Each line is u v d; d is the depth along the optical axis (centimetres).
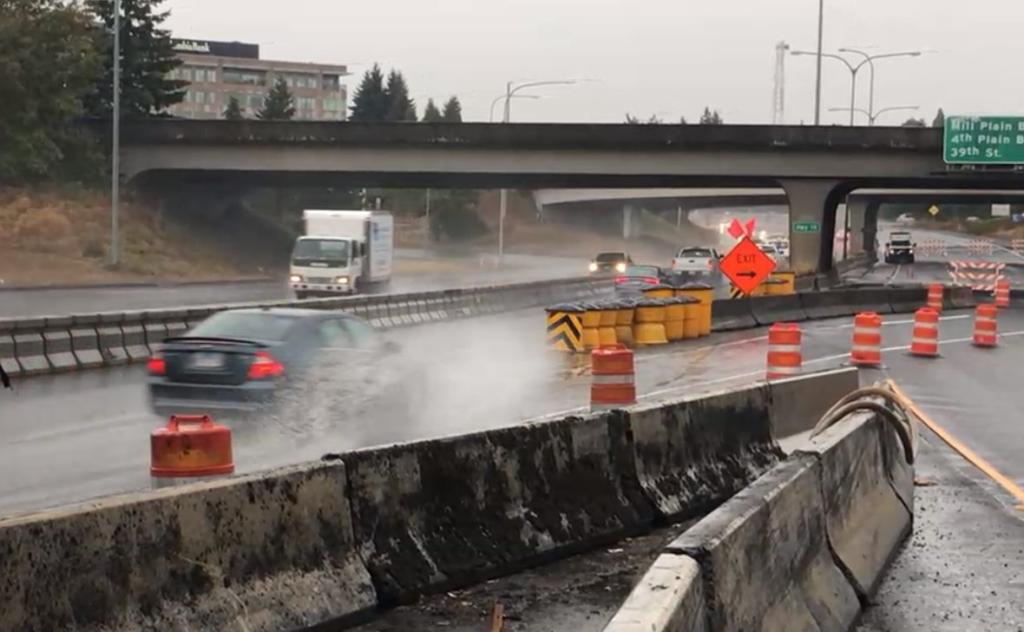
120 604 681
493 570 966
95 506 679
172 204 7612
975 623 849
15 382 2261
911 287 5491
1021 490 1373
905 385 2520
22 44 7031
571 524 1065
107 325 2623
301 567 804
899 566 1015
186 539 727
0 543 622
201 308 2950
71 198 6919
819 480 864
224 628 732
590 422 1123
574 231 13600
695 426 1288
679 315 3728
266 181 7081
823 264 6238
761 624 659
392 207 12569
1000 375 2767
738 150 6075
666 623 473
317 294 5238
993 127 5856
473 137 6119
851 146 6009
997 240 18025
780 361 2395
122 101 8856
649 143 6066
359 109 16462
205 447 1005
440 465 945
